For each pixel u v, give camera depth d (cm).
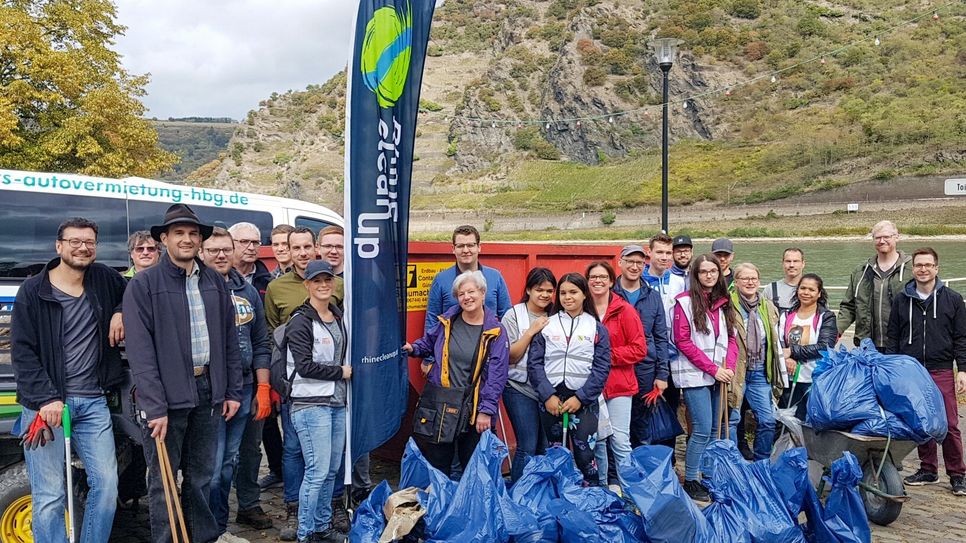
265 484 666
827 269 3173
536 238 7588
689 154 10306
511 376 563
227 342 477
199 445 465
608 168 10800
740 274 688
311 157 15438
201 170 17462
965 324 658
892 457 577
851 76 10575
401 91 486
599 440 592
